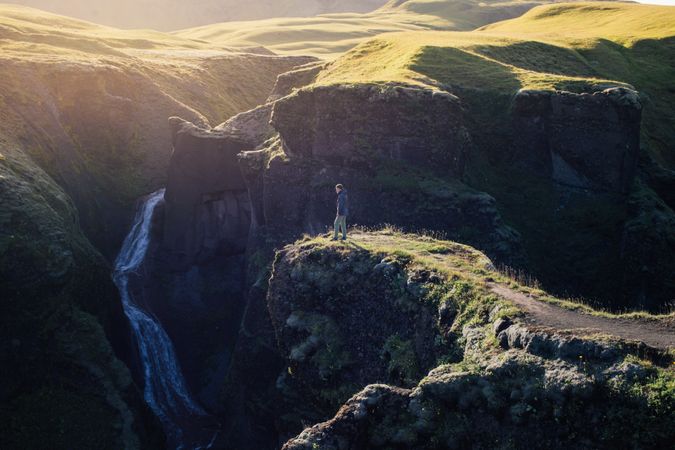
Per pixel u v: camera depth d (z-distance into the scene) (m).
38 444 30.52
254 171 44.12
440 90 38.78
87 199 53.22
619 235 36.69
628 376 15.82
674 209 39.94
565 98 39.34
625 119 38.00
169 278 50.72
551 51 54.25
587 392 16.06
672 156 48.06
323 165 39.75
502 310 19.64
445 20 174.75
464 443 17.66
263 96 84.31
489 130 41.72
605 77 51.91
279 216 41.25
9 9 111.25
